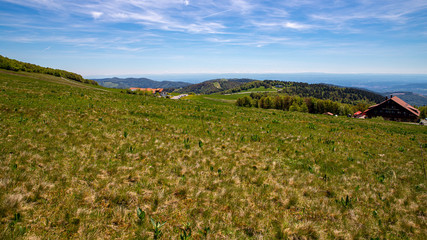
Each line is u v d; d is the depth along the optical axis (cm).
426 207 717
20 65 12694
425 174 1010
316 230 552
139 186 670
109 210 543
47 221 471
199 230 514
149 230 500
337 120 3056
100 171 724
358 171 990
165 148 1025
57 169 690
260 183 786
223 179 788
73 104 1755
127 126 1342
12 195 497
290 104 15112
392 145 1641
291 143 1359
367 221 620
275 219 589
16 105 1432
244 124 1858
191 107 2622
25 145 820
